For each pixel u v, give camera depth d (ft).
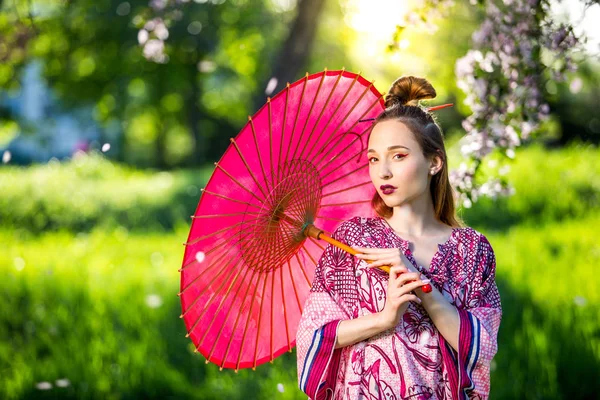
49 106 102.47
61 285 29.84
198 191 61.57
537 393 19.35
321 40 63.21
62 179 63.57
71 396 21.39
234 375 21.85
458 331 8.71
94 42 69.36
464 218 40.01
